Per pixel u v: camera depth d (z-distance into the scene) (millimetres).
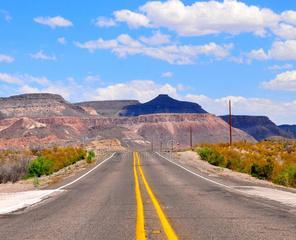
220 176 37281
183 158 72125
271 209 16047
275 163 44844
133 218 14062
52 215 15266
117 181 32188
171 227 12125
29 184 33562
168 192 23359
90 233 11523
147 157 77188
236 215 14500
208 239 10414
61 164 56938
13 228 12641
